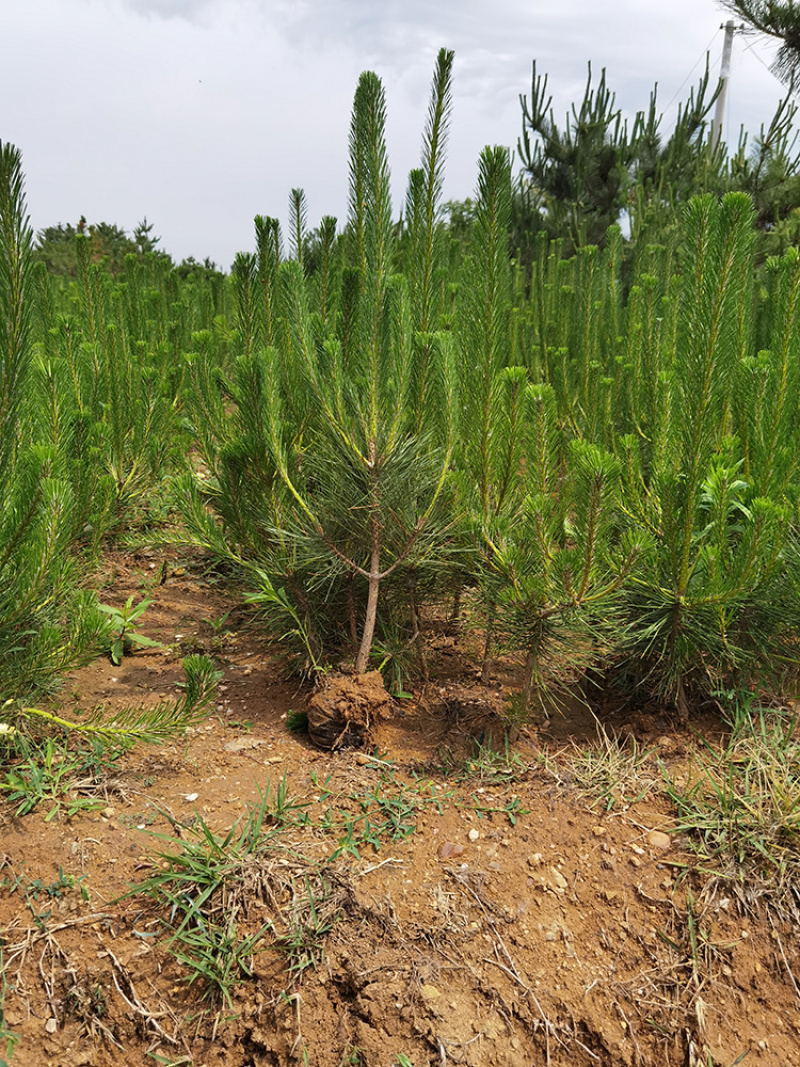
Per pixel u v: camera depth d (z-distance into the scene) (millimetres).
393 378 2965
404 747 3127
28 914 2258
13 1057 2014
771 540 2779
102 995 2127
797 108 10414
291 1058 2084
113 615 3701
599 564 2713
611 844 2648
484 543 3049
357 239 3686
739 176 10781
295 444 3564
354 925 2326
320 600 3539
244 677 3635
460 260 6945
